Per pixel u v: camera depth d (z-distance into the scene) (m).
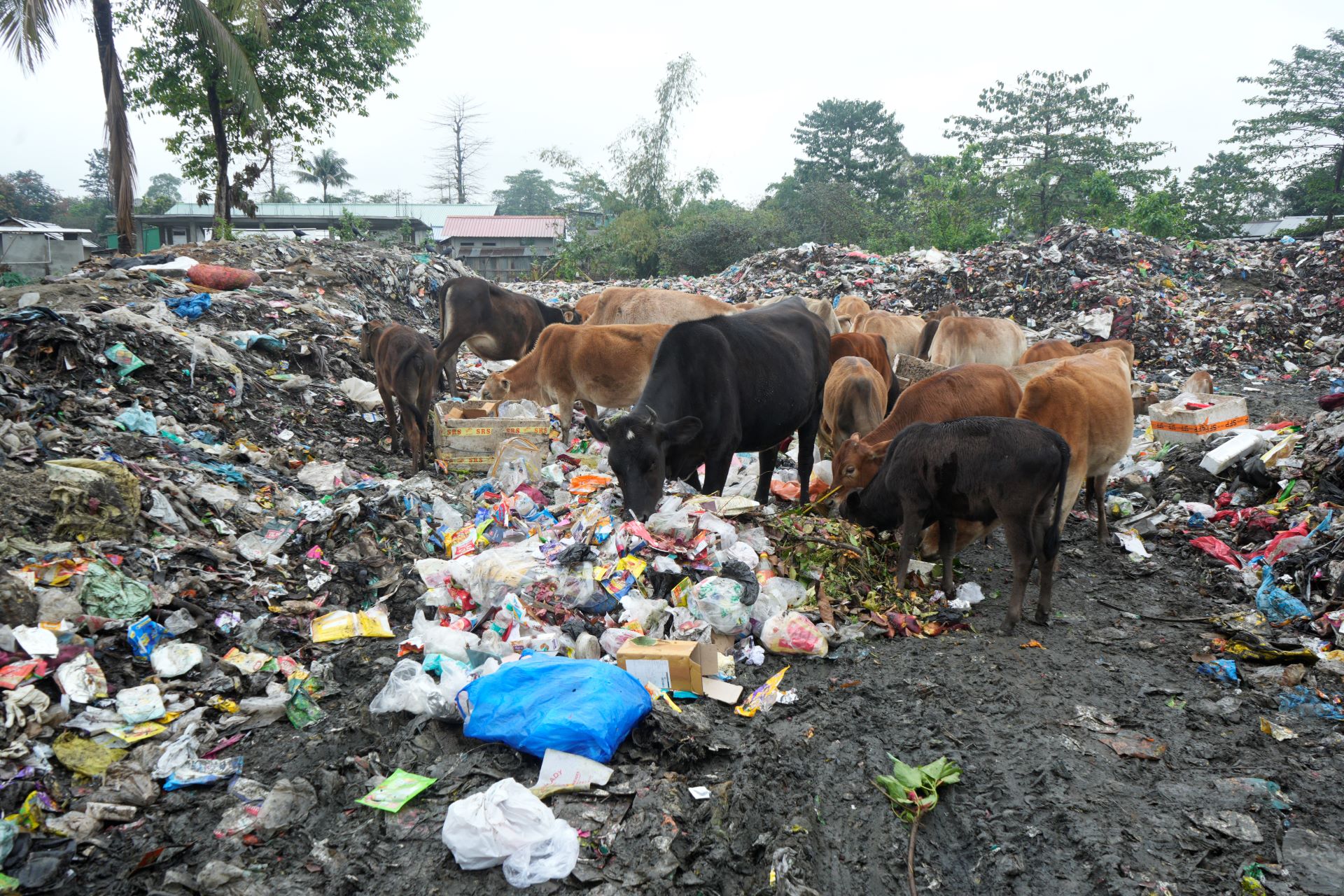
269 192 62.75
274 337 10.80
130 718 4.06
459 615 5.39
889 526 6.38
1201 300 19.48
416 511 6.77
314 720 4.35
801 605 5.64
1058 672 5.04
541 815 3.46
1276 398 13.95
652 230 41.31
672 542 5.71
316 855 3.41
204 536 5.79
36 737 3.86
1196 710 4.64
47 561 4.79
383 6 23.53
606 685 4.17
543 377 9.28
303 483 7.30
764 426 7.21
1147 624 5.79
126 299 10.88
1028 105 50.44
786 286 24.52
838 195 47.56
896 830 3.79
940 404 6.81
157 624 4.67
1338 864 3.48
